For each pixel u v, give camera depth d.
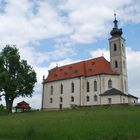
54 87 120.12
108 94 98.94
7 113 87.62
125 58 110.31
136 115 48.81
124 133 30.05
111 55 109.50
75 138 28.77
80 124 39.72
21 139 31.00
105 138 28.31
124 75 107.25
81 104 107.06
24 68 99.62
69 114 62.50
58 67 128.25
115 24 112.12
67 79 114.88
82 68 113.81
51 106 119.31
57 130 34.31
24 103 107.44
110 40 110.94
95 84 105.44
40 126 40.34
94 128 34.56
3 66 98.12
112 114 54.53
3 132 36.91
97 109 72.06
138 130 31.52
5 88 94.88
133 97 104.81
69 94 112.56
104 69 106.25
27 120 53.66
